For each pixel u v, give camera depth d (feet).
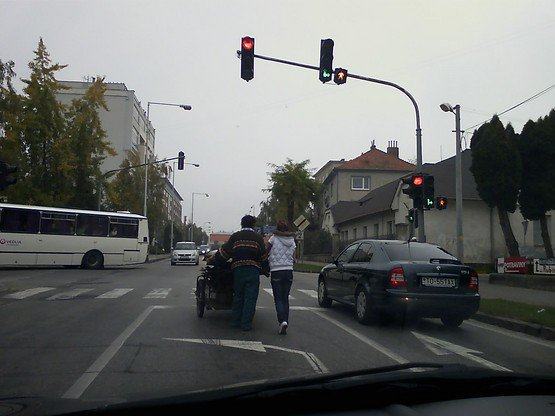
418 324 35.86
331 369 21.83
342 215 153.17
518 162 74.90
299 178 148.87
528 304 42.29
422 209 54.65
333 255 140.56
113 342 26.94
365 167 180.65
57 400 10.89
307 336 29.60
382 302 32.45
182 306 41.57
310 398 9.96
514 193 75.51
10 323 32.89
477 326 36.04
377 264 34.24
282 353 24.81
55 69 113.80
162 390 11.27
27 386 18.78
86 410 9.53
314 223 181.37
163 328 31.24
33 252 87.30
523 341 30.45
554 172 72.23
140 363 22.41
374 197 132.77
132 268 101.50
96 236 93.04
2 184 51.44
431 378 10.89
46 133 111.34
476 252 99.71
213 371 21.12
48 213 89.10
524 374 11.76
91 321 33.73
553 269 62.44
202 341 27.35
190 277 75.10
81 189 119.44
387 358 24.27
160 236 247.29
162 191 179.83
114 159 212.43
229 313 37.78
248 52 48.96
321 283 43.88
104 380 19.63
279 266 30.48
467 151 112.47
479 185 78.07
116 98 217.56
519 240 101.35
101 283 62.85
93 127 122.72
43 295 48.91
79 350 24.99
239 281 30.55
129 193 158.71
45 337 28.25
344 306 44.04
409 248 35.24
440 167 110.11
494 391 11.24
